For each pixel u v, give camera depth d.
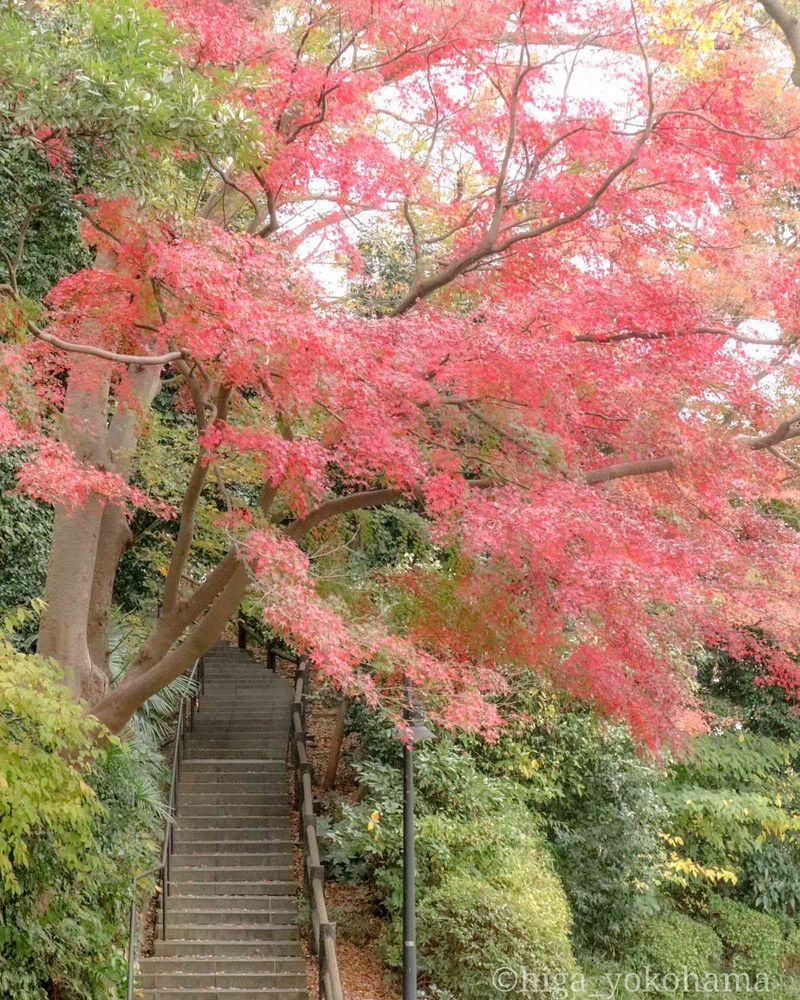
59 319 8.69
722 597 9.30
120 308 8.16
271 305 7.29
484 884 11.53
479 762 14.04
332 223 10.11
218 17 8.76
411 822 9.88
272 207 8.88
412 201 9.70
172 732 17.02
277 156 8.57
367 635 8.00
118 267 8.08
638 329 8.47
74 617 9.93
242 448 8.10
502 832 12.46
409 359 7.86
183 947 12.02
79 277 8.10
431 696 8.57
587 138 8.84
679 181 8.78
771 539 9.26
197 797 15.02
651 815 14.47
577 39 8.99
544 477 8.37
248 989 11.29
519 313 8.32
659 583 7.84
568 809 14.60
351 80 8.73
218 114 7.33
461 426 8.55
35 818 7.12
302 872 13.34
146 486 13.41
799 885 16.95
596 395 8.46
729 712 17.67
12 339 8.52
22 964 8.98
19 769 7.32
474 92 9.63
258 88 7.93
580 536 8.02
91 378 9.23
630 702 8.55
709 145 8.66
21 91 6.98
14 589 12.12
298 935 12.38
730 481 8.67
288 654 20.36
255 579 8.14
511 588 8.43
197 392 8.55
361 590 9.34
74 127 7.15
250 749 16.75
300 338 7.08
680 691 8.64
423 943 11.41
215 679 20.55
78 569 9.99
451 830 12.12
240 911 12.69
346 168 8.88
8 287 7.43
